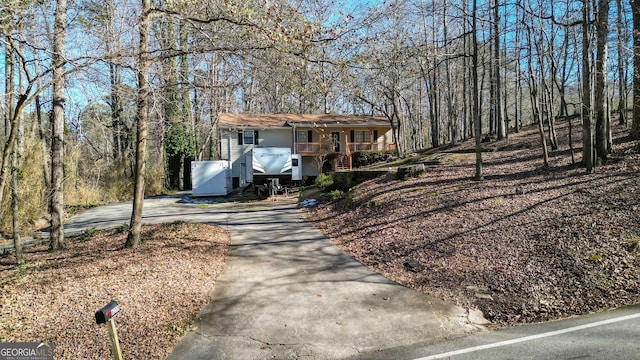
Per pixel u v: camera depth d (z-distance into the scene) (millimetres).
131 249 8562
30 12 5465
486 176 12148
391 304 5703
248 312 5547
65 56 5898
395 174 15242
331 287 6508
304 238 10242
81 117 10320
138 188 8828
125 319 5168
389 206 11305
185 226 11359
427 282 6484
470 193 10453
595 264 5895
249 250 9070
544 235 7113
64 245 9484
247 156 24672
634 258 5828
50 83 5613
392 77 20562
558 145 15258
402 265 7434
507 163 13922
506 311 5234
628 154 10273
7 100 7242
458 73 28156
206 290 6426
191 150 28094
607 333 4320
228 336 4848
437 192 11219
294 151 24766
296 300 5965
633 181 8312
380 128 27875
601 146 10141
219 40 7160
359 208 12266
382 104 28000
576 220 7312
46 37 5965
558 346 4156
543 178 10344
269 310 5605
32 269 7305
